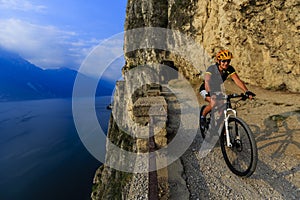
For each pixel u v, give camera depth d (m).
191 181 3.25
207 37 16.14
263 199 2.80
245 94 3.47
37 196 23.31
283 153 4.12
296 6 8.81
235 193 2.94
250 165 2.90
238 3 11.57
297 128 5.04
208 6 16.03
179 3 19.91
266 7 10.23
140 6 27.81
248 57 12.24
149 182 2.57
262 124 5.74
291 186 3.08
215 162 3.87
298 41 9.00
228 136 3.32
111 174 8.65
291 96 8.60
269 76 10.95
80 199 23.02
